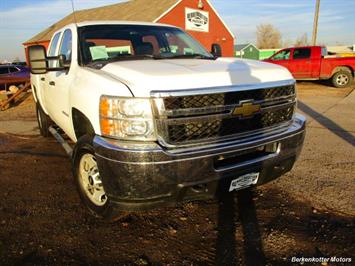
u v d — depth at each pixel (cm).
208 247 288
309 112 917
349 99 1162
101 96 275
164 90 253
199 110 261
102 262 272
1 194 404
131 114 255
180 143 260
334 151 541
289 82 323
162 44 437
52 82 449
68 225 328
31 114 1066
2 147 625
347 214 333
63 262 272
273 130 314
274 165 317
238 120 284
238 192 388
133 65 309
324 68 1573
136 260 273
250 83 288
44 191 411
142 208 264
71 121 371
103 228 321
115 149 255
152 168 251
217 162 284
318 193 380
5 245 296
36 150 593
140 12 2717
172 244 294
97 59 372
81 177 339
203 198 284
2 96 1288
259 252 279
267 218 331
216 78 276
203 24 2800
